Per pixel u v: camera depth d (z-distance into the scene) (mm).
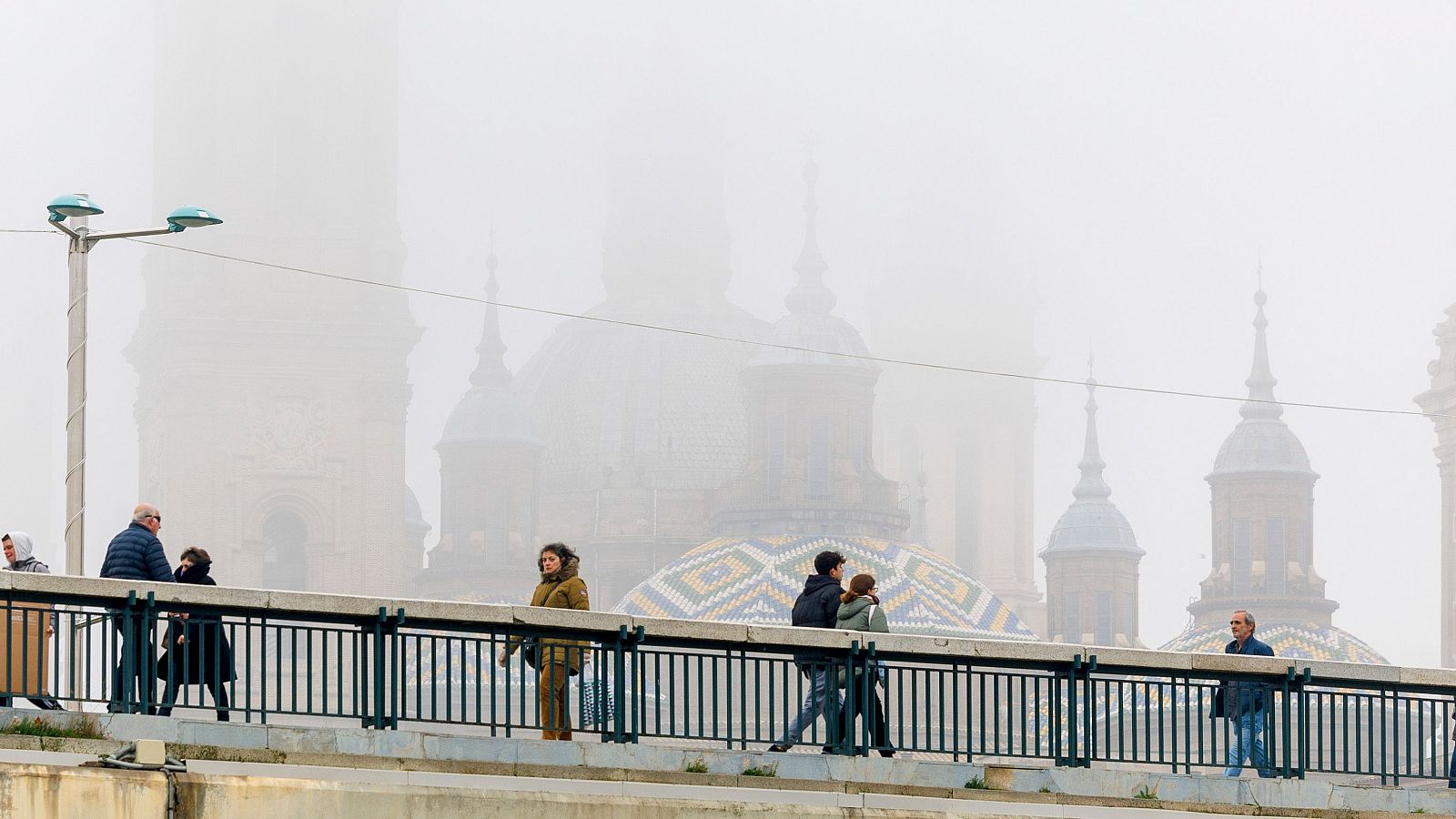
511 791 44406
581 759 46188
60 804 40500
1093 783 50281
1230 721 58969
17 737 42094
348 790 42938
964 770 49375
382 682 45688
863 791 48156
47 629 48219
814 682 49469
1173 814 50344
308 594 45500
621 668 47562
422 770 44844
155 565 49125
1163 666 52031
